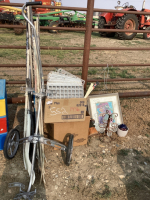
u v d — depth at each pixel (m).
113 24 13.59
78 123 2.88
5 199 2.18
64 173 2.58
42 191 2.30
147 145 3.25
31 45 2.89
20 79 5.64
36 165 2.64
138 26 13.70
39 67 2.45
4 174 2.51
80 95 2.74
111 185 2.45
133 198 2.30
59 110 2.64
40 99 2.36
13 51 8.82
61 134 2.89
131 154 3.02
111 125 3.50
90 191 2.35
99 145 3.16
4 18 13.52
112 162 2.83
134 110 4.35
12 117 3.81
